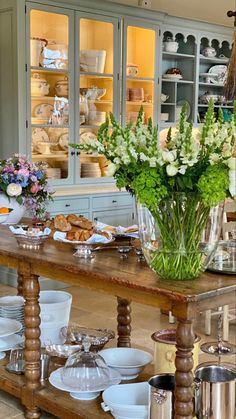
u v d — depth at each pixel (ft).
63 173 17.79
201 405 7.59
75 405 8.09
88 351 8.89
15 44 16.29
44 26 16.72
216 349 8.87
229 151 6.47
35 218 12.39
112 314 14.52
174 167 6.40
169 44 20.21
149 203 6.57
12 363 9.37
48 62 16.94
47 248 8.92
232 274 7.16
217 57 22.04
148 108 19.76
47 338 9.89
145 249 7.04
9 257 8.76
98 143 7.03
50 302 10.61
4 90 16.88
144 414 7.54
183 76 21.39
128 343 10.34
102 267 7.58
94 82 18.22
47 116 17.17
